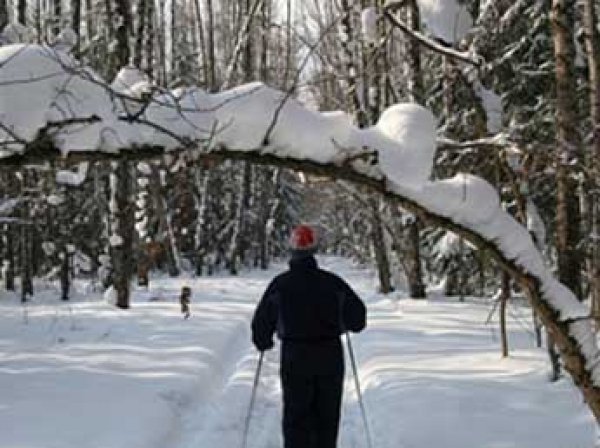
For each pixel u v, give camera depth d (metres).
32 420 8.45
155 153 4.33
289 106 4.52
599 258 8.58
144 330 15.55
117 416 8.63
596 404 5.24
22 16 20.03
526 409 8.56
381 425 8.35
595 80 8.76
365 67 6.82
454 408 8.65
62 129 4.16
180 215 37.62
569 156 6.39
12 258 27.55
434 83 17.36
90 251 29.31
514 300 19.31
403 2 5.50
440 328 15.23
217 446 8.06
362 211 23.39
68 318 17.33
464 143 5.28
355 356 12.87
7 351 12.82
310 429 6.95
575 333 5.13
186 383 10.57
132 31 19.39
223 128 4.40
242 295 25.75
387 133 4.62
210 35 27.75
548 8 14.59
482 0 11.31
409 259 22.09
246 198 46.00
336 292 6.98
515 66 14.97
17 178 17.28
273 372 12.24
